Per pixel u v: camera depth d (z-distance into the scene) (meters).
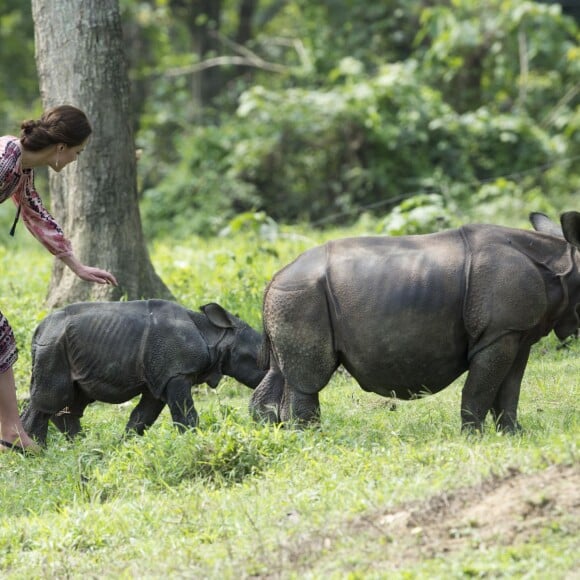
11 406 24.91
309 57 84.81
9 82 104.94
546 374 30.34
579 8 83.56
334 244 24.41
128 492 22.45
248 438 23.06
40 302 39.91
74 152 23.89
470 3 76.38
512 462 19.06
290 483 21.23
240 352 26.75
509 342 23.05
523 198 63.62
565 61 79.50
